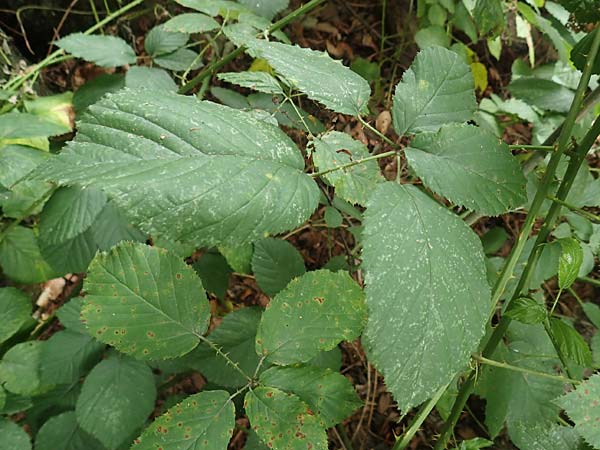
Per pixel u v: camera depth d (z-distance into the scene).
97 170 0.23
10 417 0.49
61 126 0.49
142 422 0.39
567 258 0.29
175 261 0.31
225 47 0.70
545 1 0.66
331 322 0.30
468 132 0.28
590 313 0.50
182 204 0.22
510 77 0.85
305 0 0.79
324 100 0.28
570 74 0.67
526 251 0.45
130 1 0.71
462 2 0.67
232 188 0.23
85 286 0.30
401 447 0.32
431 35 0.69
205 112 0.25
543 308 0.31
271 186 0.24
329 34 0.82
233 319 0.40
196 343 0.31
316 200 0.26
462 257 0.26
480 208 0.27
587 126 0.61
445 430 0.34
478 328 0.25
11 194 0.48
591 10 0.33
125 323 0.30
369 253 0.24
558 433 0.40
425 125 0.30
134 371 0.40
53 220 0.46
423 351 0.24
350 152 0.32
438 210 0.26
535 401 0.42
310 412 0.28
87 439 0.41
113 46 0.50
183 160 0.23
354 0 0.83
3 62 0.61
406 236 0.25
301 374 0.31
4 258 0.49
